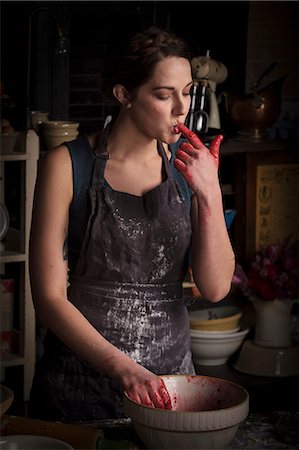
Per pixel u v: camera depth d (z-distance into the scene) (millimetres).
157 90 2049
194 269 2217
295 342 4258
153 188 2242
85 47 4375
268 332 4137
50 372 2270
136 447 1751
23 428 1818
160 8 4504
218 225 2127
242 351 4180
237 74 4695
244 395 1836
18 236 3896
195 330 4137
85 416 2244
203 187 2076
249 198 4410
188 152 2066
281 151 4453
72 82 4371
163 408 1842
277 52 4758
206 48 4617
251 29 4691
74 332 2012
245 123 4402
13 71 4270
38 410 2307
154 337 2258
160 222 2221
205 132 4211
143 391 1854
